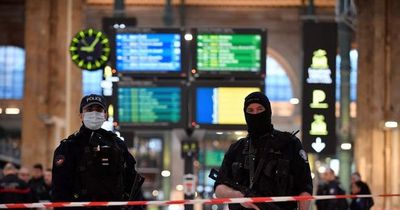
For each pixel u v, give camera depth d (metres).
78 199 10.94
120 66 34.03
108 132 11.29
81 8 39.22
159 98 33.97
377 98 38.19
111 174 10.97
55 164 10.94
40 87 36.78
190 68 33.91
